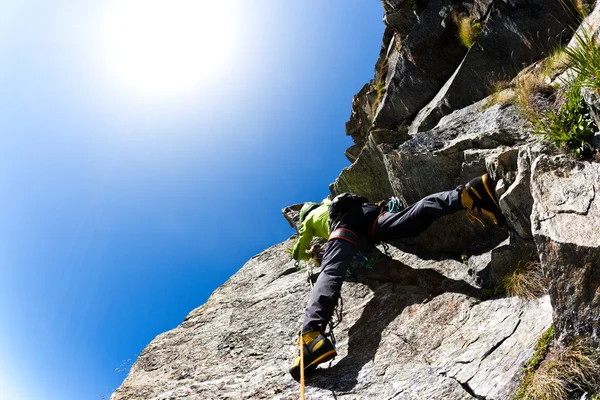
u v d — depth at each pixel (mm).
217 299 5859
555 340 2557
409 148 4492
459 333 3330
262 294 5379
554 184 2941
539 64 4715
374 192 5410
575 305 2496
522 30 5281
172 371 4262
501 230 3938
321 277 3881
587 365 2334
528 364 2607
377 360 3465
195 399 3566
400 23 7457
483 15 5918
